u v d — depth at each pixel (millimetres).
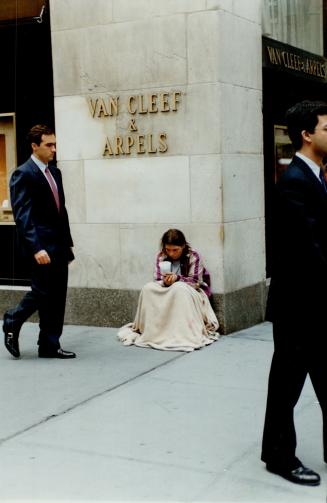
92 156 7852
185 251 7203
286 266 3943
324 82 9820
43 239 6500
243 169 7637
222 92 7215
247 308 7773
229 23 7324
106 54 7668
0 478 4164
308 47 9586
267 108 8641
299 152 3971
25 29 8312
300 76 9062
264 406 5301
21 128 8484
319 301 3914
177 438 4711
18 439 4742
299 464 4062
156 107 7461
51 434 4820
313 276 3867
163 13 7344
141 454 4461
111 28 7617
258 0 7898
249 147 7746
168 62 7359
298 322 3953
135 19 7488
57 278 6625
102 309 7953
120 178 7730
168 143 7438
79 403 5434
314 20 9711
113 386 5836
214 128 7207
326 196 3930
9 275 8664
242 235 7633
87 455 4465
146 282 7695
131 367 6367
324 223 3904
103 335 7594
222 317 7363
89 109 7820
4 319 6738
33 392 5711
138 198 7652
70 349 7043
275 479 4082
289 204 3854
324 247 3906
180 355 6738
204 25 7168
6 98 8523
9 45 8430
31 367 6430
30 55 8336
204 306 7234
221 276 7324
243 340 7234
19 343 7348
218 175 7230
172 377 6051
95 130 7816
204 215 7332
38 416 5168
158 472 4195
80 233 7988
